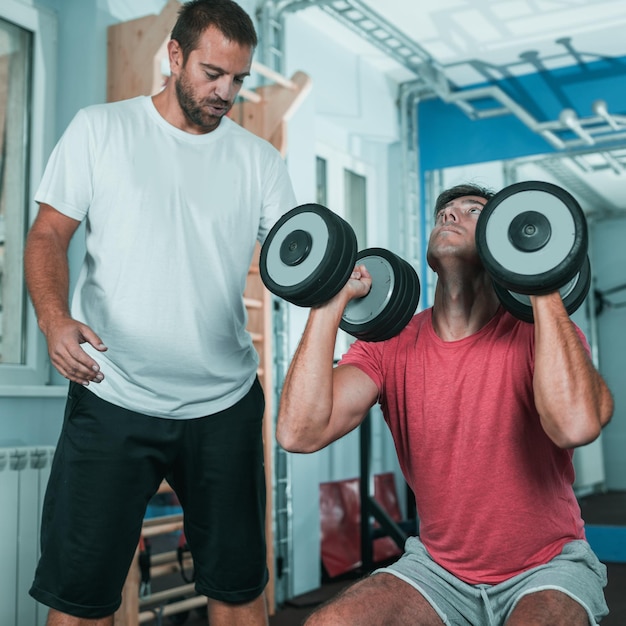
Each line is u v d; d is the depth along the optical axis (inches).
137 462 54.8
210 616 58.3
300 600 121.3
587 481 210.1
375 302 47.2
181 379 56.1
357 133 164.7
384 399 48.8
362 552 126.4
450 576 44.3
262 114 114.0
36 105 96.2
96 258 56.0
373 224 171.3
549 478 43.1
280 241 45.1
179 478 57.8
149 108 57.6
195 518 57.5
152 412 54.9
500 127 173.3
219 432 56.9
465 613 43.8
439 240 45.4
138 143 56.4
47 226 55.4
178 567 98.1
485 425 43.1
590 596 39.8
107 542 53.9
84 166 55.6
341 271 43.4
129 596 86.7
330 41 152.6
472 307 45.9
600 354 212.5
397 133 175.0
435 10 141.8
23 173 95.8
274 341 123.6
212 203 57.2
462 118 176.6
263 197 60.8
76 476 54.0
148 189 55.8
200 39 54.1
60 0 99.3
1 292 92.7
